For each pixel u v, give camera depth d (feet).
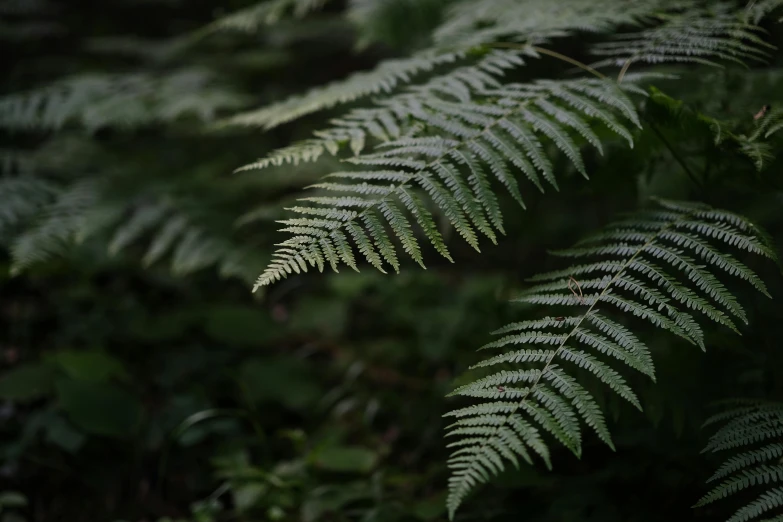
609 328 4.72
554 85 6.00
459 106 5.91
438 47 7.36
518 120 5.60
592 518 6.43
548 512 6.70
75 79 11.48
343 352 11.52
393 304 11.94
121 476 9.05
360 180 8.79
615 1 7.20
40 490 8.79
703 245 5.11
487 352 8.17
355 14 9.16
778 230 6.88
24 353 10.91
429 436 9.18
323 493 7.84
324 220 4.80
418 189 8.57
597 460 7.16
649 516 6.38
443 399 9.50
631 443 6.58
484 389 4.64
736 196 6.96
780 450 4.72
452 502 4.01
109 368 9.80
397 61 7.34
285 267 4.51
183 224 9.84
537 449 4.18
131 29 18.65
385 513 7.30
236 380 9.98
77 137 12.14
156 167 11.38
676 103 5.57
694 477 6.39
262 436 8.93
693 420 6.11
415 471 8.81
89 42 14.82
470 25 7.92
